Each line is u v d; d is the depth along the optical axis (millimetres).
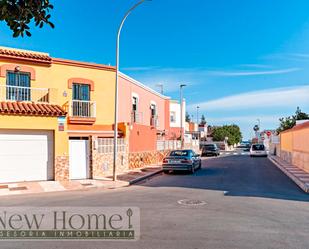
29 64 19484
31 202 11242
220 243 6426
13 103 17047
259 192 13102
